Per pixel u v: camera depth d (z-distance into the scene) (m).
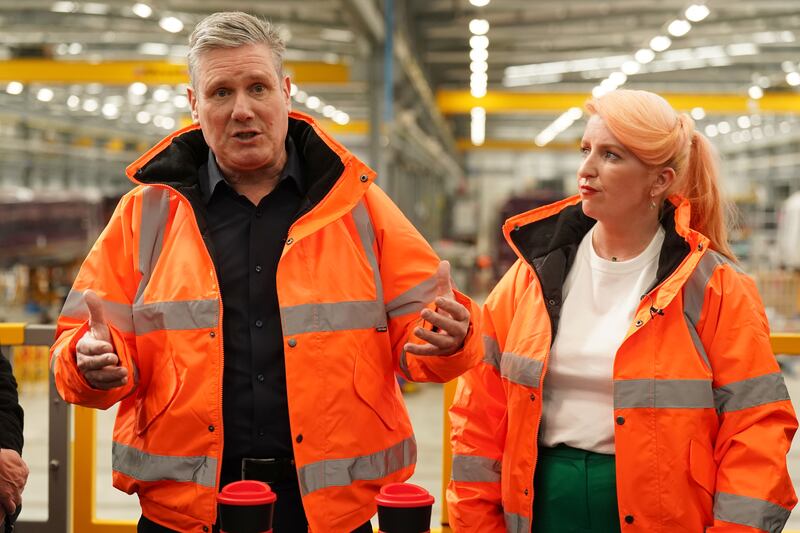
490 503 2.16
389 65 13.84
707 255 1.97
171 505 1.91
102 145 37.31
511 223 2.18
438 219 38.06
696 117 28.52
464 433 2.17
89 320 1.87
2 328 2.99
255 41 1.92
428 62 20.55
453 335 1.83
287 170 2.03
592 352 2.00
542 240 2.16
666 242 1.97
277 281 1.93
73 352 1.85
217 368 1.89
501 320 2.19
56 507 3.03
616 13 16.20
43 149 31.83
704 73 23.69
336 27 15.34
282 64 2.00
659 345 1.93
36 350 10.70
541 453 2.06
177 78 17.31
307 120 2.08
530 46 19.17
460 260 22.44
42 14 16.05
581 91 25.44
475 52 18.52
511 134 41.53
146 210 2.02
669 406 1.91
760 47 20.14
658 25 16.89
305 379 1.90
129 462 1.99
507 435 2.08
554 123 35.97
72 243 17.23
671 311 1.94
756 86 23.75
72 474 3.11
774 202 38.56
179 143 2.06
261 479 1.93
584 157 2.03
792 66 21.89
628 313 2.01
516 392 2.05
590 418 2.00
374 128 14.17
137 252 2.00
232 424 1.93
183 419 1.89
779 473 1.86
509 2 15.05
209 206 2.04
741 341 1.92
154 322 1.95
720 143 43.91
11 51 17.84
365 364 1.97
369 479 1.96
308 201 1.96
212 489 1.88
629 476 1.91
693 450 1.90
